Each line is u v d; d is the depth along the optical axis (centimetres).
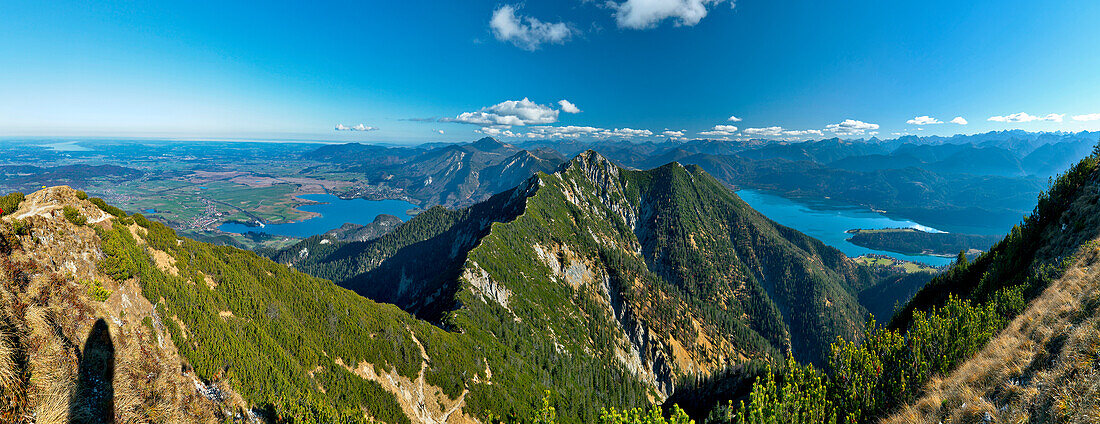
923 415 2716
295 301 7912
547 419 3003
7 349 2466
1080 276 3438
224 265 7319
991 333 3653
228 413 4659
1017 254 6469
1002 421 2072
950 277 8288
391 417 6988
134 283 4988
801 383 3659
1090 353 2011
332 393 6519
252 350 5856
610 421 2992
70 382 2817
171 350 4709
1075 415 1742
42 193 5219
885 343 3875
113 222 5722
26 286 3425
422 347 9556
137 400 3575
